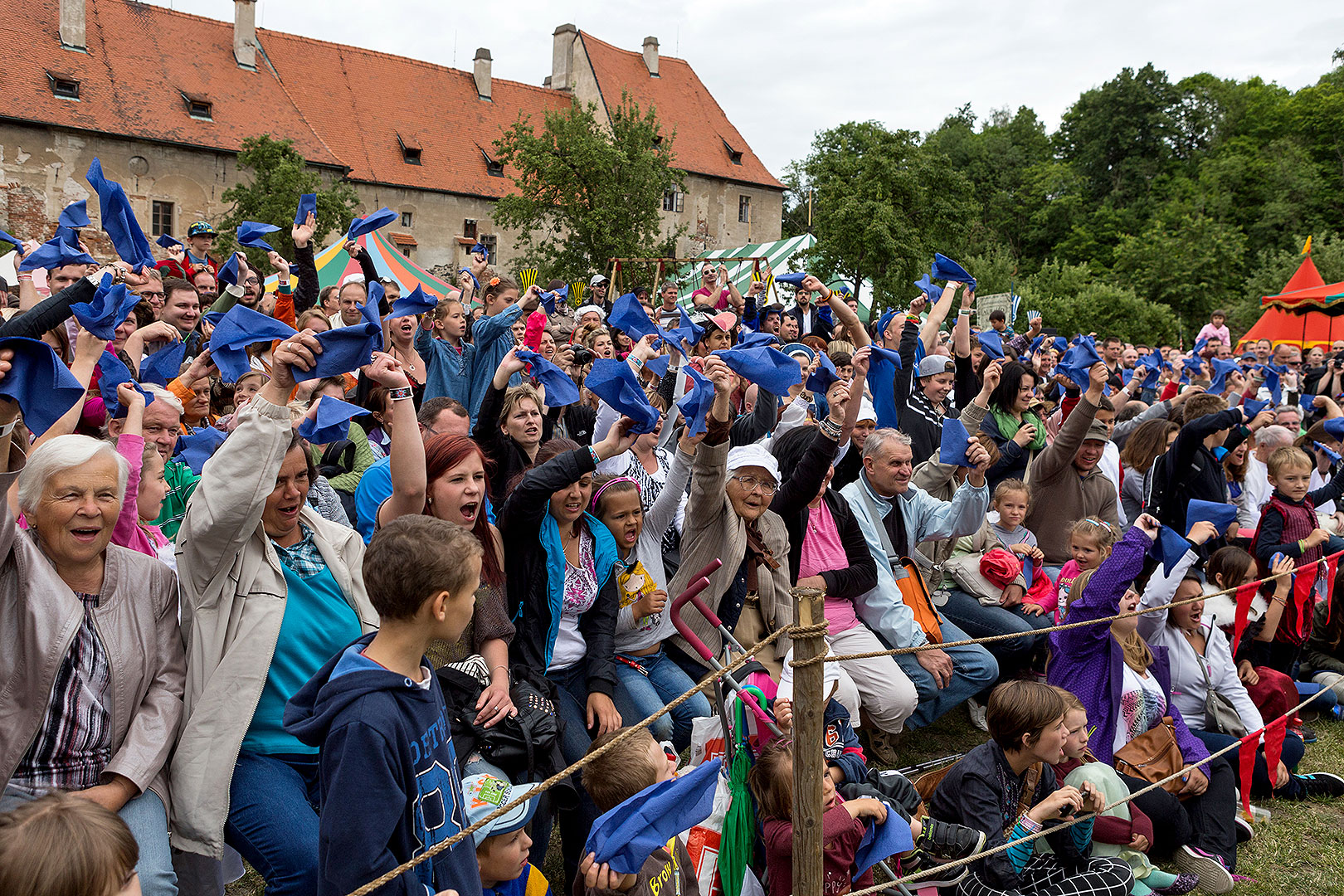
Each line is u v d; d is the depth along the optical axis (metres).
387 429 4.90
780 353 3.79
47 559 2.50
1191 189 59.88
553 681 3.53
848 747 3.83
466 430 4.01
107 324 3.04
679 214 50.25
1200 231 47.75
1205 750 4.50
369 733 2.12
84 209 4.57
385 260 12.94
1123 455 6.88
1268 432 7.02
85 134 34.50
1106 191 66.94
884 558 4.84
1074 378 5.56
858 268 33.16
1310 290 19.91
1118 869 3.63
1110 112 67.19
